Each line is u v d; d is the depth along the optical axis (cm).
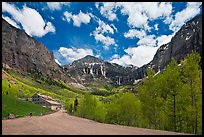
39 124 4581
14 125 4147
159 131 3098
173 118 4291
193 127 3984
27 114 10725
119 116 7094
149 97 4712
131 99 6531
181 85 4053
